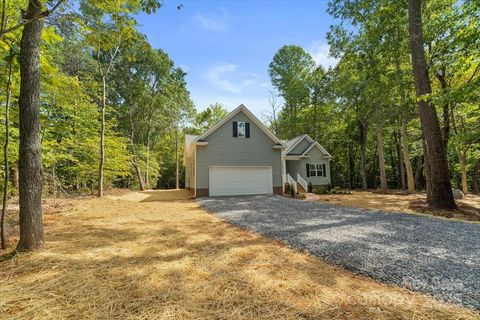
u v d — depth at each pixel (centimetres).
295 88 2750
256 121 1488
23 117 371
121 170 1648
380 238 492
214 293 256
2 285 260
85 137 1287
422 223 644
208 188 1388
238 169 1451
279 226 608
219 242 458
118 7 409
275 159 1532
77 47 984
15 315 209
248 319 210
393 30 1138
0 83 496
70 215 691
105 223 596
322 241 470
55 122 979
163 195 1520
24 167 370
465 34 803
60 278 279
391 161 2808
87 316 210
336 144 2816
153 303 233
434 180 887
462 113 1173
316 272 321
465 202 1106
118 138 1532
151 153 2606
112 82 2114
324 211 853
